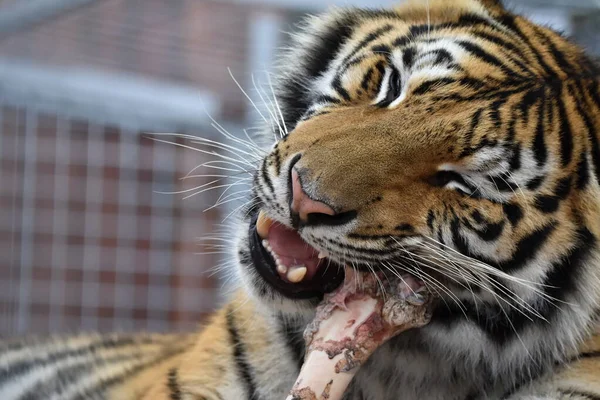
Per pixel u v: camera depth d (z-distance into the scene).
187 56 10.48
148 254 11.38
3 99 9.95
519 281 4.43
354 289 4.31
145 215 11.30
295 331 4.93
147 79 10.55
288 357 4.98
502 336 4.64
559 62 4.86
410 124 4.30
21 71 9.91
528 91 4.51
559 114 4.54
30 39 10.35
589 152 4.59
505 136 4.35
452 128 4.29
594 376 4.64
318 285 4.43
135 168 11.27
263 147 5.37
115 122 10.23
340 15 5.41
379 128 4.29
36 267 11.23
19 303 11.14
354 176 4.11
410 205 4.22
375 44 4.98
